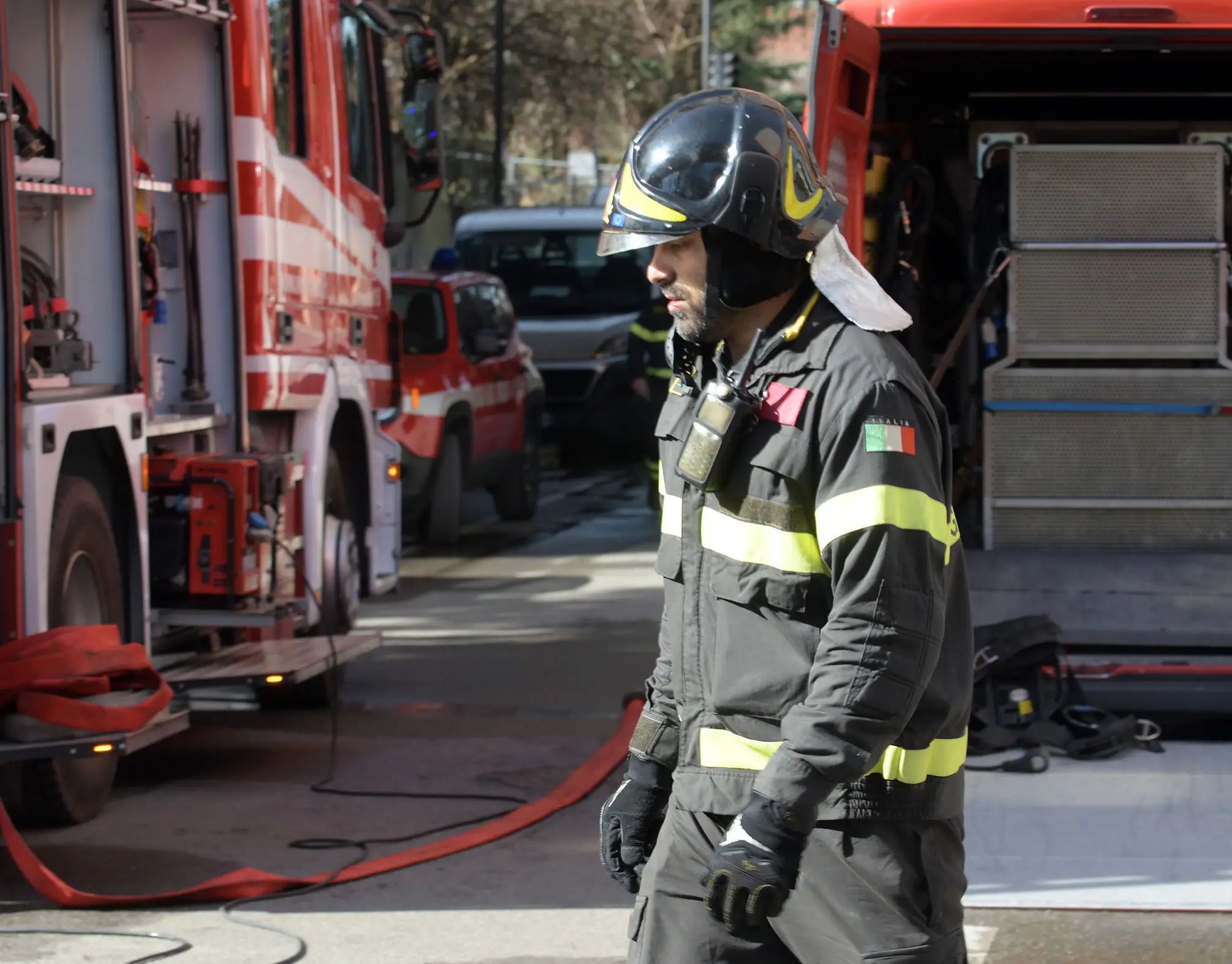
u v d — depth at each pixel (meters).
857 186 5.68
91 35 5.54
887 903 2.45
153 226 6.52
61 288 5.59
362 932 4.55
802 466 2.42
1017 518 6.43
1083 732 5.29
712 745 2.56
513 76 33.91
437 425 12.12
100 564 5.48
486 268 18.64
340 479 7.86
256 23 6.62
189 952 4.38
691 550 2.58
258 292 6.64
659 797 2.87
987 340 6.36
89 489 5.40
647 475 17.53
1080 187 6.29
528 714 7.34
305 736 6.93
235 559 6.10
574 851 5.31
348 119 8.19
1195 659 5.72
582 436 17.42
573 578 11.30
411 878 5.02
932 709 2.48
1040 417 6.38
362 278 8.16
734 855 2.31
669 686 2.84
